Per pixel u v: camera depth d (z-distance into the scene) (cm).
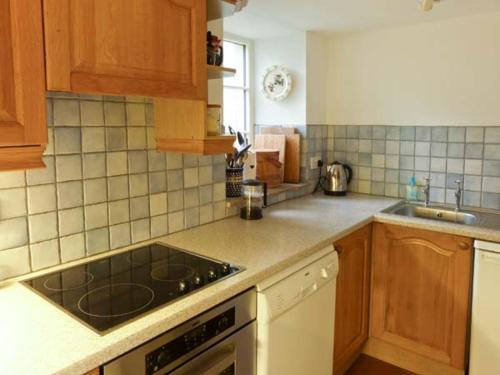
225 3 152
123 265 143
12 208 126
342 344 208
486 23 229
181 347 112
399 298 224
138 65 121
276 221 207
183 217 186
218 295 121
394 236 221
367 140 283
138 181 163
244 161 239
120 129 154
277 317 145
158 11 125
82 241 146
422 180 263
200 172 192
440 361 213
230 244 168
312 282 163
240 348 134
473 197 245
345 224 202
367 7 218
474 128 240
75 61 105
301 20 241
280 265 147
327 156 301
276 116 289
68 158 139
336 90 292
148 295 120
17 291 121
